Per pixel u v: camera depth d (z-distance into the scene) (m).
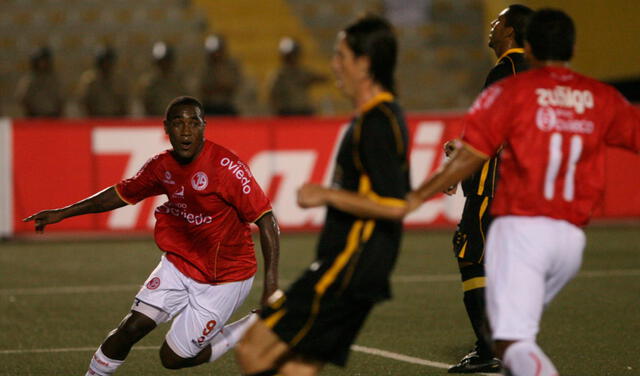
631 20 61.06
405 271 37.34
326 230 14.46
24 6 72.88
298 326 14.23
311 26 72.81
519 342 14.15
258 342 14.32
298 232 48.91
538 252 14.37
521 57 20.80
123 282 35.38
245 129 48.19
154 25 72.38
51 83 55.66
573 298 31.39
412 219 49.75
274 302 14.43
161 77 55.91
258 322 14.47
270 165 48.44
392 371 21.86
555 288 15.13
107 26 72.31
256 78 69.56
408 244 44.88
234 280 18.72
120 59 70.62
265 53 71.06
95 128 47.41
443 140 48.75
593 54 61.84
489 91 14.82
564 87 14.79
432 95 70.81
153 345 24.75
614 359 22.94
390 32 14.16
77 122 47.34
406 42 72.81
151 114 55.66
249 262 18.95
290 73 57.31
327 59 71.12
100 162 47.44
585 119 14.73
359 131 13.95
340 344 14.55
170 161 18.44
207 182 18.11
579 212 14.70
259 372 14.37
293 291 14.29
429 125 48.66
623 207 50.31
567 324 27.23
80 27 72.25
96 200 18.80
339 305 14.19
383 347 24.42
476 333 21.39
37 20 72.38
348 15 73.31
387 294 14.49
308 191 13.80
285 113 57.06
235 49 71.19
